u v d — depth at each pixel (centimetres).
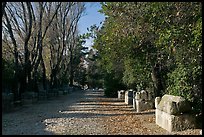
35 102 3123
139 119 1656
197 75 1274
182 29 1104
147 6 1209
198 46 1108
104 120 1645
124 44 1573
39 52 3419
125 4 1274
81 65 9181
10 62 3002
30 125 1458
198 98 1277
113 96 4391
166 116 1279
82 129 1321
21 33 3203
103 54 1855
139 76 2330
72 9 5034
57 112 2114
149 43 1658
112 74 4009
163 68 1984
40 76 4334
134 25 1326
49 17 3931
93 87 9925
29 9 3003
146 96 2106
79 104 2919
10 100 2302
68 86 6519
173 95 1378
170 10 1125
